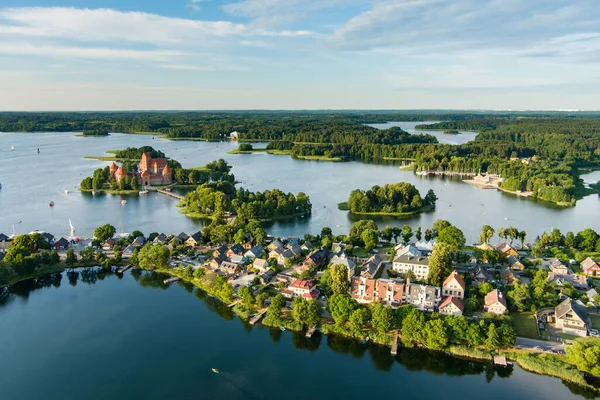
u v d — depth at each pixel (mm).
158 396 161500
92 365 179750
